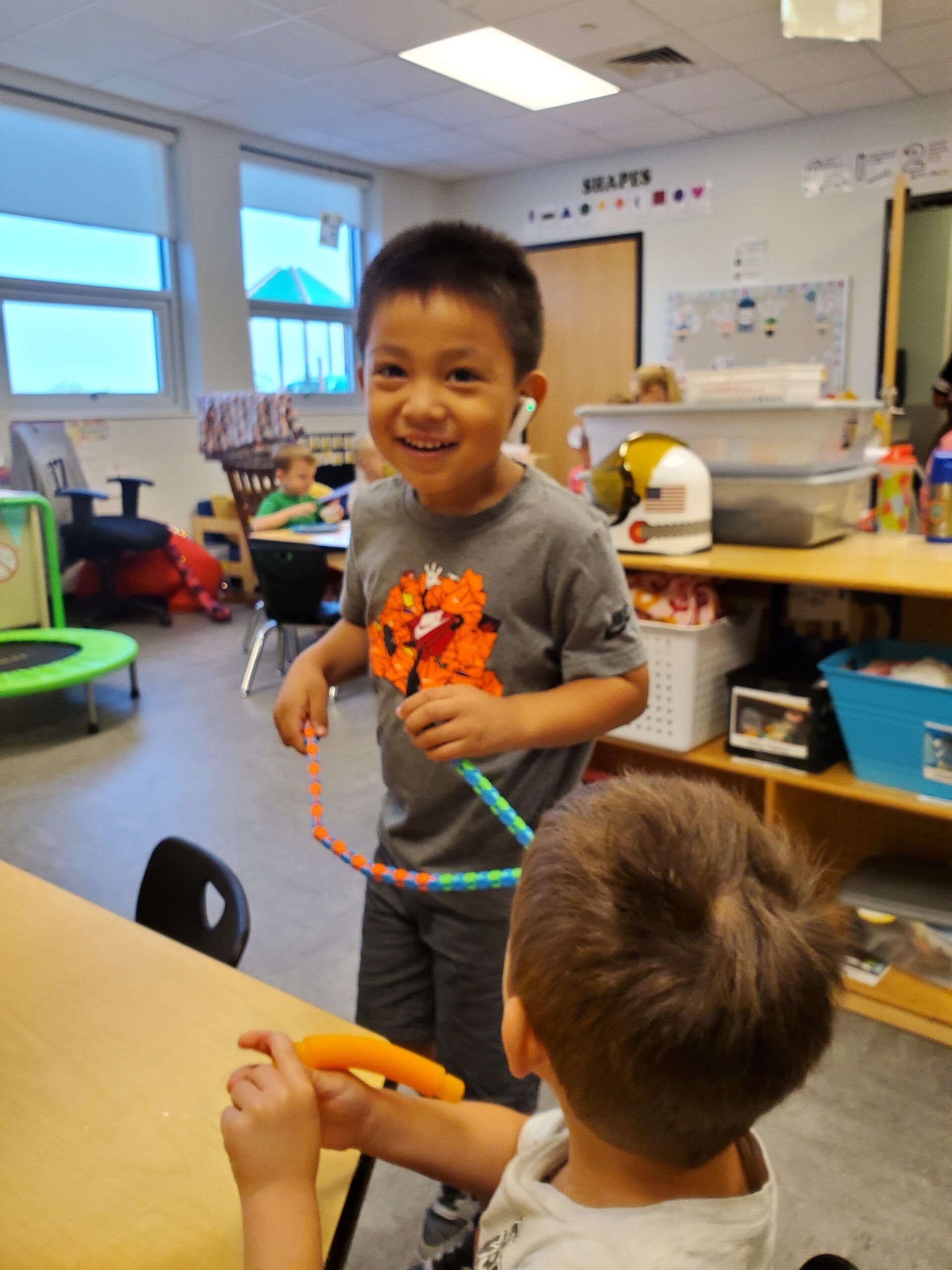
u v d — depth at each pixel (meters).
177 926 1.26
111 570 5.50
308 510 4.41
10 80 5.12
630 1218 0.54
